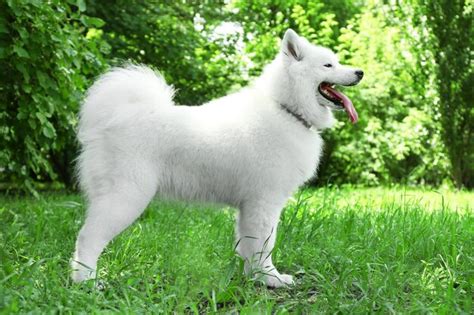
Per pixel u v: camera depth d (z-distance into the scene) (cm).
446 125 1451
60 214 690
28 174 775
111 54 1157
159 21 1286
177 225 632
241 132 443
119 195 420
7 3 623
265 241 447
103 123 436
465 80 1404
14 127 718
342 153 1684
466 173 1548
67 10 696
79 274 405
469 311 353
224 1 1561
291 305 383
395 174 1759
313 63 468
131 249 507
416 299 369
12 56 648
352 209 724
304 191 889
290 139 451
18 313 313
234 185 451
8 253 470
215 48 1476
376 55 1666
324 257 482
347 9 1959
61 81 686
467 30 1403
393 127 1662
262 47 1630
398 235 548
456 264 459
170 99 457
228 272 408
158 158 432
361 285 399
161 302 364
